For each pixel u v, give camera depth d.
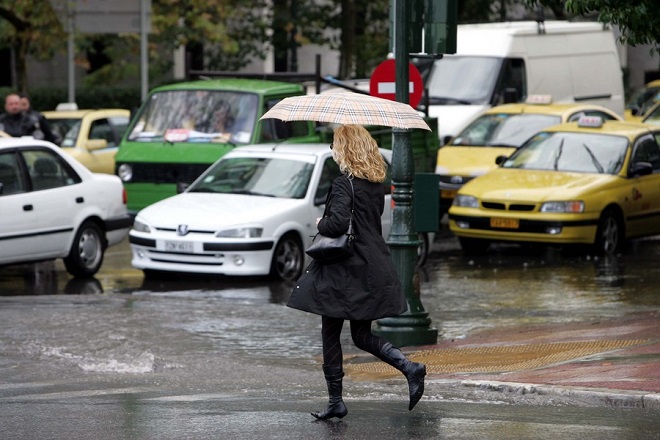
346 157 19.08
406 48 27.41
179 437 18.02
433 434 18.23
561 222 42.69
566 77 62.19
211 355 27.00
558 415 19.81
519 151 47.31
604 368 23.33
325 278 19.00
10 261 36.59
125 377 24.47
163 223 37.38
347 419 19.42
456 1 27.69
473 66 59.25
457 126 56.78
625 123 48.28
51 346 27.48
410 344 28.05
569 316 32.03
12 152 37.00
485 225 43.72
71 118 55.00
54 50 75.19
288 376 24.69
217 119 46.22
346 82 56.41
